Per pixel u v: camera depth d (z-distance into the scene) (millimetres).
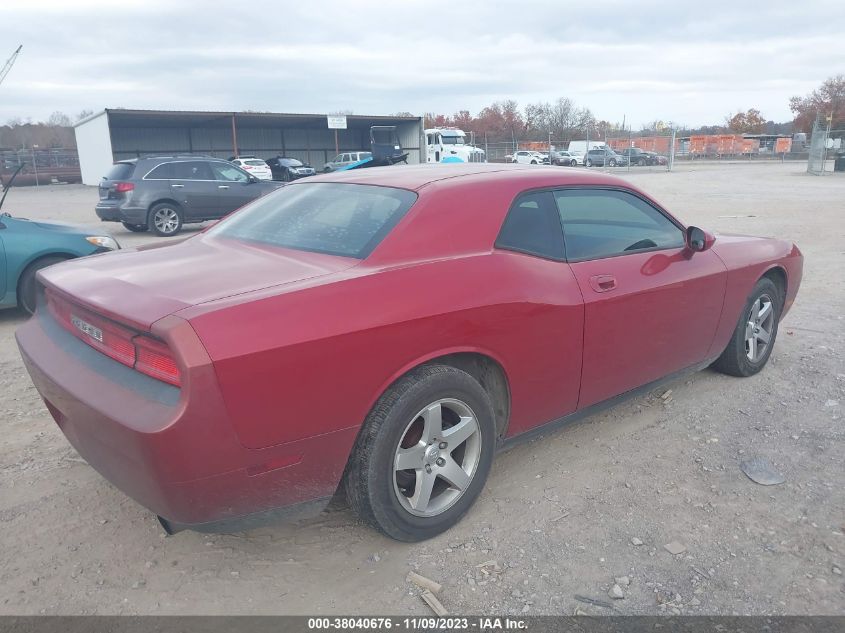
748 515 3023
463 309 2719
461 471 2865
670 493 3211
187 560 2721
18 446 3709
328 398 2395
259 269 2691
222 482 2256
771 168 41406
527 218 3158
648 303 3541
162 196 13555
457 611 2424
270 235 3143
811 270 8430
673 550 2764
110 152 37875
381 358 2502
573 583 2568
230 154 48625
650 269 3600
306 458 2416
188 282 2555
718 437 3797
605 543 2816
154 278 2645
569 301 3131
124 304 2373
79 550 2779
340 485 3000
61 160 50281
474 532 2900
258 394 2234
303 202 3363
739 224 13047
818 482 3299
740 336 4445
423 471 2740
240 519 2387
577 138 73062
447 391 2713
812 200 18281
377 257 2684
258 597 2504
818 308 6555
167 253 3150
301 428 2357
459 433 2814
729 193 21250
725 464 3490
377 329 2475
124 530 2924
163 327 2152
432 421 2695
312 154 52469
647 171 39750
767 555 2734
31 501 3143
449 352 2707
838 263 8867
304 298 2389
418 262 2746
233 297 2350
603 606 2445
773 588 2537
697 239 3836
